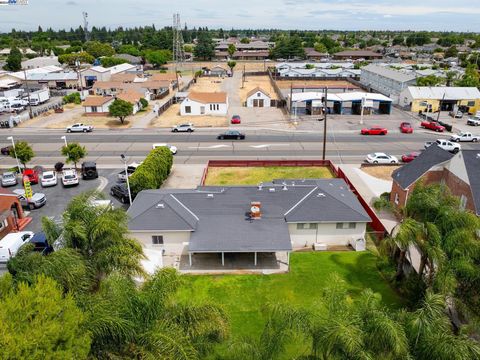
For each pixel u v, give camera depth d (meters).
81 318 14.09
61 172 51.50
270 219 32.28
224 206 33.56
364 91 101.56
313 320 15.54
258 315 25.08
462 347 13.71
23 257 18.61
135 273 20.16
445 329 15.20
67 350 13.09
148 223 31.30
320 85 111.94
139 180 39.84
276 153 58.56
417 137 67.31
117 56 165.88
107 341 14.43
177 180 48.22
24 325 13.07
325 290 17.44
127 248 20.42
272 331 16.20
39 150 60.94
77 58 150.25
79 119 80.88
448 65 142.38
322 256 31.97
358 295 26.83
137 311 15.41
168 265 30.70
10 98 90.56
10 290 15.36
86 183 47.47
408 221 23.34
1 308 13.36
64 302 14.35
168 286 16.78
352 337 13.80
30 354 12.41
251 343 16.56
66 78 115.38
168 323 15.30
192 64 178.00
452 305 20.16
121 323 14.32
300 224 33.03
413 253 30.72
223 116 82.50
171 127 74.25
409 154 55.62
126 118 81.50
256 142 64.31
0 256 30.94
